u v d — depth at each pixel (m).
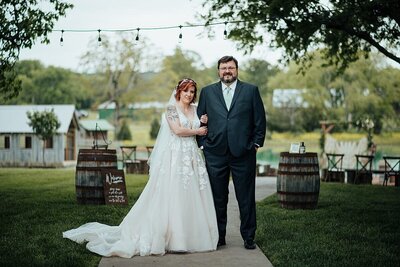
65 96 66.75
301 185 10.23
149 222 6.58
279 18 15.20
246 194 6.84
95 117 66.50
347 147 25.20
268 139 53.25
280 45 17.41
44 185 14.96
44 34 13.39
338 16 14.25
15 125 33.25
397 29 15.30
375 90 48.41
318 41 17.16
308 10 14.57
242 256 6.37
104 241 6.64
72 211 9.60
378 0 13.32
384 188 14.88
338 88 48.38
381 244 6.96
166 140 6.84
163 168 6.69
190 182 6.67
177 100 6.98
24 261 5.89
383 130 49.25
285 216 9.36
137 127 68.12
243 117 6.79
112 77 55.97
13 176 18.42
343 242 7.07
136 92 57.75
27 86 66.06
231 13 16.52
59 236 7.30
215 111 6.84
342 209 10.25
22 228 7.90
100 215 9.12
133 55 54.31
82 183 10.59
